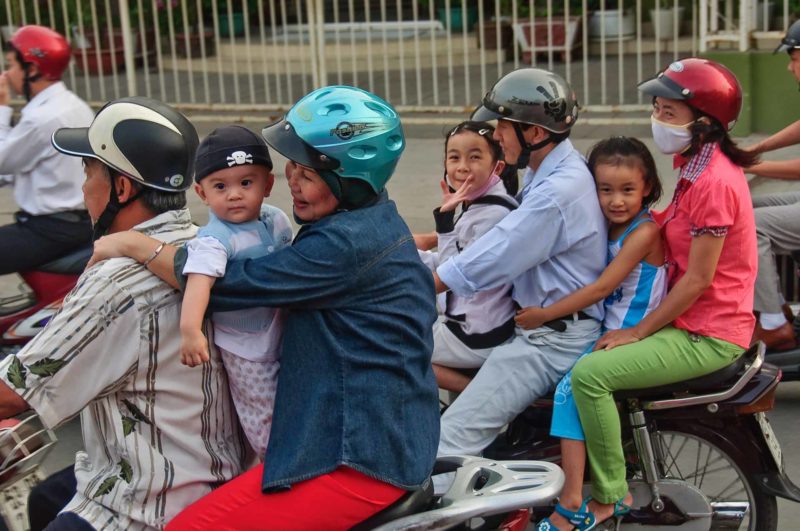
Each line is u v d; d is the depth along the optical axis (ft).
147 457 9.23
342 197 9.29
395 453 9.12
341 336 9.15
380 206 9.48
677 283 12.07
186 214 9.80
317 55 36.73
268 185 9.64
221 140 9.34
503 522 10.20
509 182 14.35
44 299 17.58
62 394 8.98
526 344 12.48
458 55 42.65
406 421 9.24
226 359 9.52
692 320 12.16
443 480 10.24
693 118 12.16
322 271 9.04
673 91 12.09
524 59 41.11
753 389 12.23
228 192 9.36
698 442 13.17
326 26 42.29
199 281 9.05
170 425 9.34
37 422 11.75
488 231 12.52
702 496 12.43
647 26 41.57
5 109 18.15
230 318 9.44
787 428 17.24
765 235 16.74
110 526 9.21
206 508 9.12
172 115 9.67
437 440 9.60
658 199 12.42
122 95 40.75
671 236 12.32
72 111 17.53
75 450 17.04
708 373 12.17
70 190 17.26
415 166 31.12
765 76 30.71
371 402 9.06
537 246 12.06
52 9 38.47
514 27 34.63
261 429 9.58
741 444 12.55
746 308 12.30
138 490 9.21
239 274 9.09
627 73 38.68
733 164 12.35
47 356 8.88
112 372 9.06
